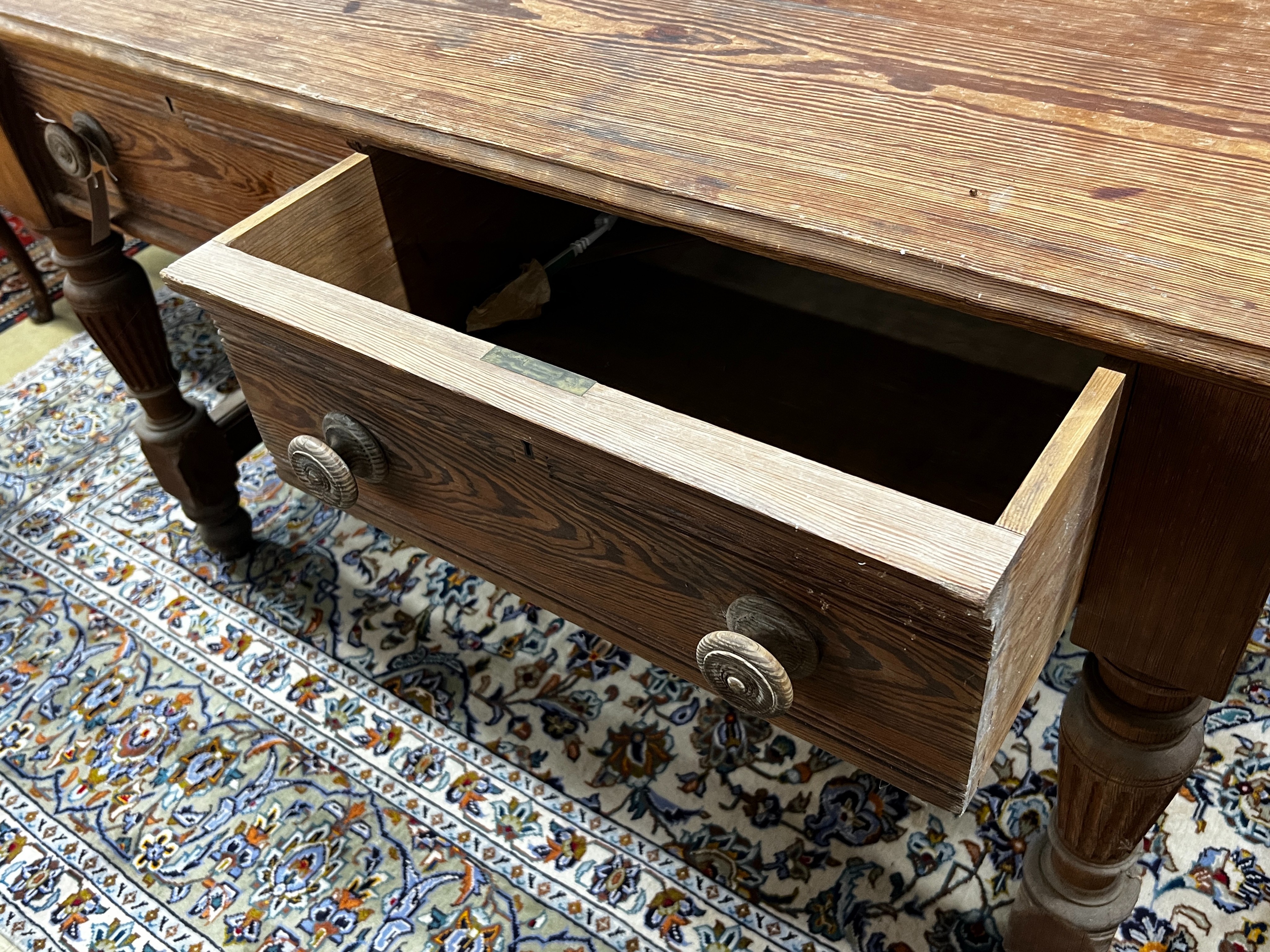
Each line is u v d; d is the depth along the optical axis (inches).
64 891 39.9
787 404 32.9
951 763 21.0
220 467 47.8
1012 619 18.6
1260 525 20.5
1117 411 20.4
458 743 43.1
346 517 53.0
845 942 36.0
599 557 24.0
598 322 36.7
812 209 22.6
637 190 24.1
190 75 31.2
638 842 39.4
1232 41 25.2
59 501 55.6
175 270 25.8
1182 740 26.5
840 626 20.1
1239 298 19.0
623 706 43.9
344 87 29.0
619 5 31.1
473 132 26.5
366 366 23.5
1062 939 32.8
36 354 65.4
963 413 31.7
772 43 28.2
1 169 39.2
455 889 38.6
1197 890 36.1
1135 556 23.0
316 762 43.0
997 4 28.2
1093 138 23.1
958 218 21.7
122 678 46.9
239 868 39.9
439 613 48.2
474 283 36.2
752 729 42.7
